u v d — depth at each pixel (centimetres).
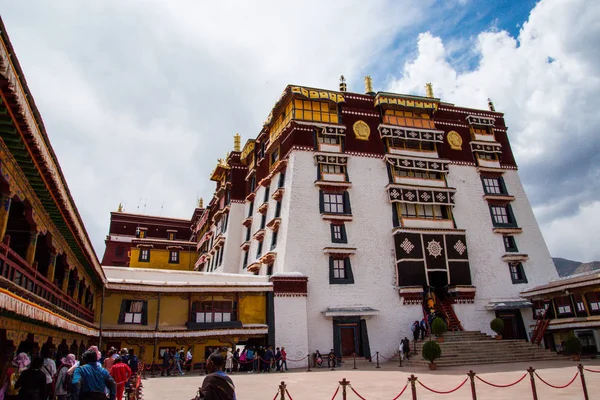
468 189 3572
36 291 1073
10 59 619
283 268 2939
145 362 2417
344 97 3516
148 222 5866
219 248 4372
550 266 3509
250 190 4184
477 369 2145
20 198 906
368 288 3039
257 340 2714
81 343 1975
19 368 925
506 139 3881
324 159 3272
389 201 3322
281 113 3625
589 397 1253
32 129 760
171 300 2553
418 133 3531
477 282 3272
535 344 2748
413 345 2811
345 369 2480
